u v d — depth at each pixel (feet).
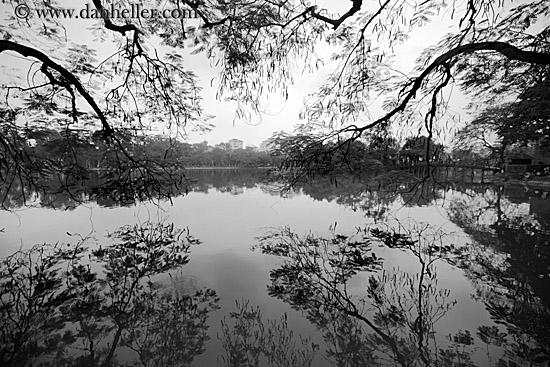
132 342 8.35
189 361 7.44
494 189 54.29
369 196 41.83
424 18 9.82
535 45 9.53
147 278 13.12
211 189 61.82
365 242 18.93
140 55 14.29
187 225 24.44
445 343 8.12
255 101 11.64
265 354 7.68
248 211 31.42
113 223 25.18
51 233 21.42
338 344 8.11
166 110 17.84
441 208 32.83
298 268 14.33
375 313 9.94
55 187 32.17
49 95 14.69
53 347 8.13
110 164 17.87
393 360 7.46
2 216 28.14
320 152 11.51
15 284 12.39
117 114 16.69
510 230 22.27
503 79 12.65
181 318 9.66
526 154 77.46
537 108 13.21
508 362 7.23
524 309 9.98
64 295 11.37
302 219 26.73
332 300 10.87
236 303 10.66
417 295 11.23
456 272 13.58
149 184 17.57
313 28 10.77
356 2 9.09
